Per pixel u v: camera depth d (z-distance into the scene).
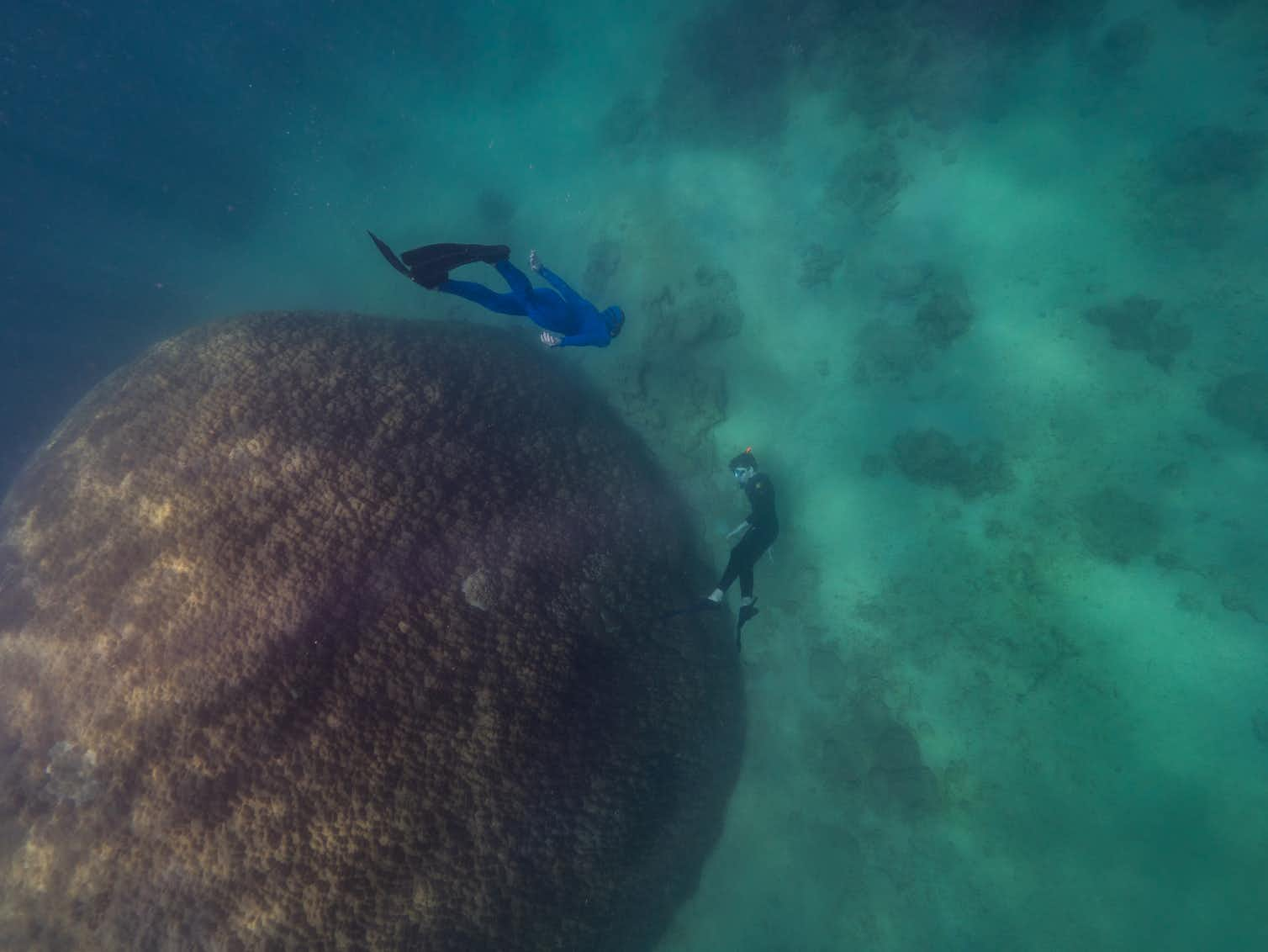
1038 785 3.98
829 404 5.52
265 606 3.41
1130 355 4.65
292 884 2.83
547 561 4.10
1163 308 4.65
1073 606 4.25
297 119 12.50
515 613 3.74
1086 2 5.50
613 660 3.96
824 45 6.50
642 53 9.02
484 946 3.00
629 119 8.34
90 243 11.86
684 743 4.02
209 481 3.93
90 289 11.48
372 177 11.71
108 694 3.33
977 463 4.84
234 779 3.00
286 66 12.72
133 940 2.81
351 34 12.23
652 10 9.12
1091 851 3.75
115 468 4.22
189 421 4.29
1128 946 3.53
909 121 6.07
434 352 5.16
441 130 11.01
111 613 3.59
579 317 2.97
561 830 3.33
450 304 8.79
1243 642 3.80
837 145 6.36
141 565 3.70
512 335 6.54
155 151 12.97
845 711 4.66
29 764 3.30
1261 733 3.60
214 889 2.84
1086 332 4.82
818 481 5.32
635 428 5.93
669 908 3.98
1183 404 4.40
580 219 8.29
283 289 11.09
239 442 4.10
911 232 5.73
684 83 7.69
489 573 3.85
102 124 13.17
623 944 3.62
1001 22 5.73
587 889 3.37
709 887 4.46
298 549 3.61
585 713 3.64
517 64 10.27
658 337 6.21
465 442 4.48
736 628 5.13
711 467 5.68
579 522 4.47
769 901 4.36
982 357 5.09
